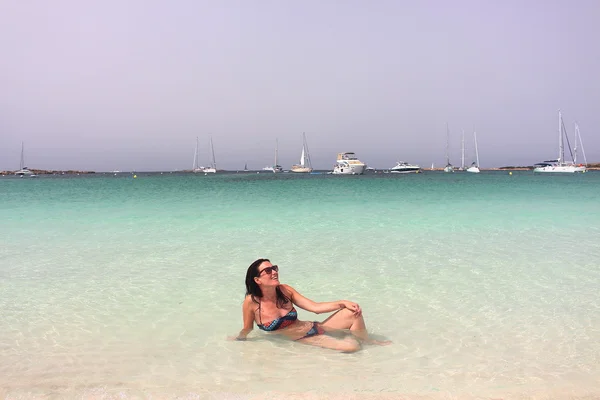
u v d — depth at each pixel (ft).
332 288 20.48
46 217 46.96
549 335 14.74
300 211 51.80
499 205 57.41
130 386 11.60
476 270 23.53
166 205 60.85
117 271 24.00
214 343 14.55
